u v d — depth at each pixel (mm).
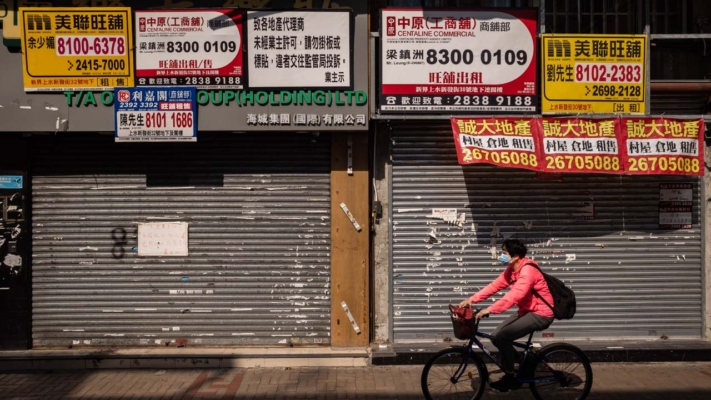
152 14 6641
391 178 7137
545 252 7180
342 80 6719
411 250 7152
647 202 7238
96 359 6723
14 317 6922
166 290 7066
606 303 7207
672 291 7230
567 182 7199
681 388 6027
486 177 7152
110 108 6703
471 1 7277
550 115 6867
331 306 7047
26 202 6930
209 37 6656
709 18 7363
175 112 6652
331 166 7004
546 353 5473
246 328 7086
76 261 7047
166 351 6887
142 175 7070
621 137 6832
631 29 7340
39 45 6625
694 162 6879
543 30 6887
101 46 6641
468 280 7152
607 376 6418
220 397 5840
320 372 6613
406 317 7160
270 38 6684
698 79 7250
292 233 7086
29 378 6457
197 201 7082
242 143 7090
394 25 6746
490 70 6793
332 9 6691
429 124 7125
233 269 7082
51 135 6988
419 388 6066
